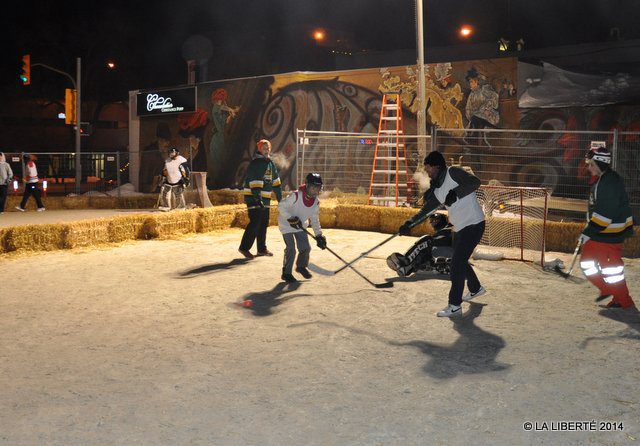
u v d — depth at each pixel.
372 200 16.86
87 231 11.80
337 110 20.55
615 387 4.60
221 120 24.06
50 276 8.91
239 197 20.72
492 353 5.40
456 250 6.61
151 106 26.31
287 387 4.61
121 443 3.72
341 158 20.36
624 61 17.39
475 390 4.55
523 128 17.23
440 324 6.35
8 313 6.81
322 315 6.70
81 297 7.58
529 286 8.18
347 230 14.26
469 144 17.98
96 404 4.29
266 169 10.32
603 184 6.71
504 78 17.39
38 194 20.45
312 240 12.52
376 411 4.18
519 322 6.42
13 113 50.78
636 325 6.28
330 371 4.96
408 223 6.98
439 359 5.25
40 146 52.16
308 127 21.20
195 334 6.00
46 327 6.25
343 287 8.12
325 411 4.18
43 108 51.31
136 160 27.44
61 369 5.01
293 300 7.39
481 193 11.06
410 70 18.97
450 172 6.55
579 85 16.42
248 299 7.45
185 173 17.83
